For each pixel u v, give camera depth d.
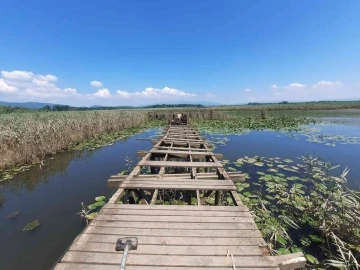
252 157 8.19
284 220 3.44
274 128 16.27
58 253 3.02
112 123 15.11
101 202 4.47
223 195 4.50
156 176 4.13
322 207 3.36
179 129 12.32
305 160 5.82
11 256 2.96
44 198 4.83
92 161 7.95
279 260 1.80
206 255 1.85
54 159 8.02
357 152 8.60
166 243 1.99
